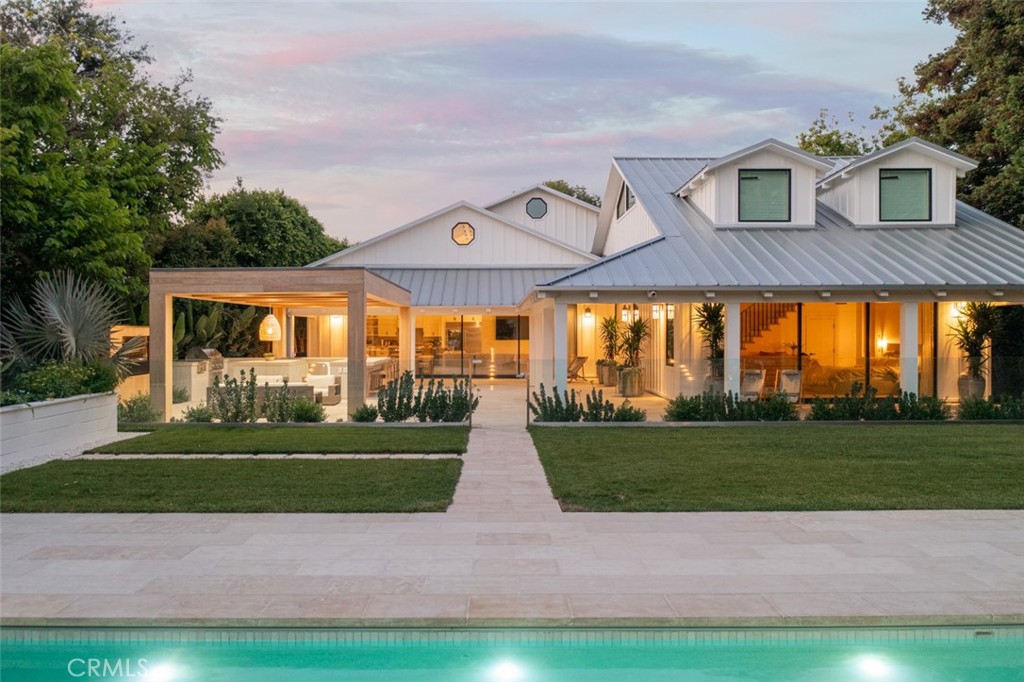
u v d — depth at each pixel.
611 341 27.25
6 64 16.56
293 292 16.45
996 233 20.33
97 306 14.52
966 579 5.92
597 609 5.22
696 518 7.95
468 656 5.05
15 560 6.40
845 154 41.84
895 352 21.31
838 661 5.11
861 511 8.27
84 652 5.06
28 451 11.45
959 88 27.05
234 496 8.84
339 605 5.30
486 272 29.52
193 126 27.92
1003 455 11.73
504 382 29.81
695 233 20.09
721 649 5.08
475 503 8.66
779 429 15.08
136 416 15.91
